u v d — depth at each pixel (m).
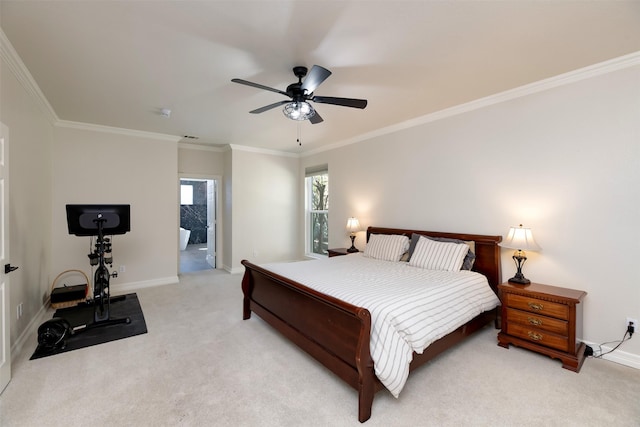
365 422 1.74
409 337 1.93
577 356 2.29
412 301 2.12
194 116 3.85
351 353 1.93
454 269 3.08
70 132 4.08
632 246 2.38
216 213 6.05
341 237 5.25
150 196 4.70
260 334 2.94
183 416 1.77
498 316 3.09
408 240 3.82
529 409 1.85
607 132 2.48
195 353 2.55
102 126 4.27
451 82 2.85
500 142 3.15
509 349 2.63
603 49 2.26
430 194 3.82
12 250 2.52
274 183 6.10
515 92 3.00
